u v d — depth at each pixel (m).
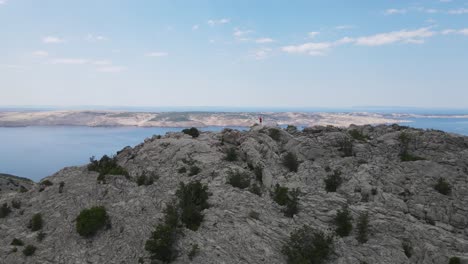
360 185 44.97
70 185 49.94
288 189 44.09
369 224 37.69
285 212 40.06
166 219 36.81
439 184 45.28
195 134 71.44
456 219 40.50
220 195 42.78
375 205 41.28
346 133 65.75
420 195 43.91
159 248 32.69
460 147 56.78
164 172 52.00
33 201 48.31
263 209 40.31
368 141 60.72
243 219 37.81
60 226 40.78
